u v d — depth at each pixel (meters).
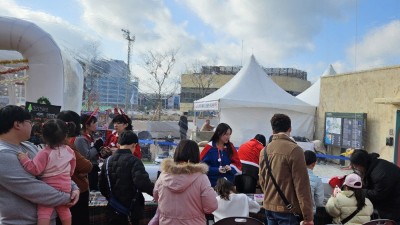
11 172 2.27
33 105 5.53
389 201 4.09
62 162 2.67
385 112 12.02
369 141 12.75
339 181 5.23
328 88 15.45
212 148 5.06
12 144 2.42
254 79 14.20
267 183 3.54
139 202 3.56
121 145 3.66
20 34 7.32
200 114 30.27
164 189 2.85
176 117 40.09
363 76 13.29
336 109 14.84
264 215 4.56
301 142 13.68
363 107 13.23
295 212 3.34
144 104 44.00
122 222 3.50
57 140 2.69
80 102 11.85
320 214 4.58
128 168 3.50
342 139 13.92
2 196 2.30
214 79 51.97
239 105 13.03
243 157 5.71
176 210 2.77
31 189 2.34
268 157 3.54
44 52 7.47
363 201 4.07
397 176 4.05
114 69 30.39
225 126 5.09
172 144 12.02
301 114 14.59
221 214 4.09
